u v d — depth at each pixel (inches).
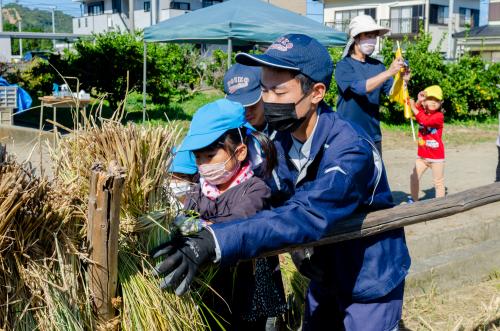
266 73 87.0
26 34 1720.0
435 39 1716.3
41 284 73.9
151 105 698.2
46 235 76.2
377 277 93.8
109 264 77.5
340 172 82.7
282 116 86.6
